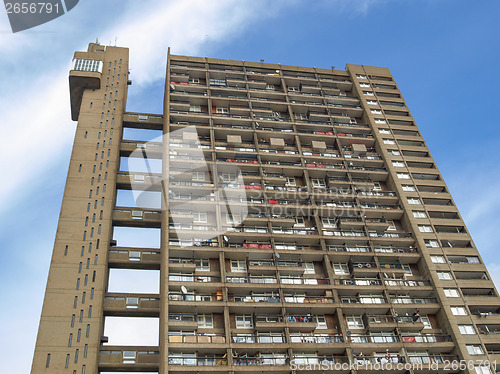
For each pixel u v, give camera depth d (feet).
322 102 234.99
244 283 154.81
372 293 166.40
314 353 147.74
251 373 136.36
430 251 179.73
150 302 163.94
